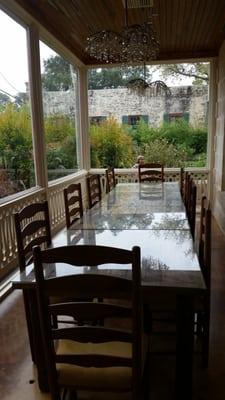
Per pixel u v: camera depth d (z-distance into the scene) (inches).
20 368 77.7
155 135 243.9
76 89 233.8
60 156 199.5
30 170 153.6
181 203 124.8
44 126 166.9
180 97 236.8
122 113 245.1
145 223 97.3
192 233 89.7
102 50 121.8
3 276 121.9
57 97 193.8
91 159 253.1
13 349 84.7
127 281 45.4
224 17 160.6
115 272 62.4
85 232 89.9
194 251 72.9
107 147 250.5
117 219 103.0
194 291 55.3
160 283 57.0
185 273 61.2
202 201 82.5
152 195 142.5
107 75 241.8
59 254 46.3
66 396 64.4
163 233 87.0
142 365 55.3
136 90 167.0
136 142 247.0
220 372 74.2
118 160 250.5
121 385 51.1
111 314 47.5
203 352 74.9
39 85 154.8
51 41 175.0
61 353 55.4
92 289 46.7
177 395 63.1
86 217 106.2
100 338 48.7
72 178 208.2
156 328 91.3
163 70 234.4
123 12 152.1
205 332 74.1
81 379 52.0
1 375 75.5
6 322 97.3
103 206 122.1
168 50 220.2
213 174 226.5
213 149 228.8
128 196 141.5
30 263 76.4
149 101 240.7
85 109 241.6
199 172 233.3
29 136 152.0
